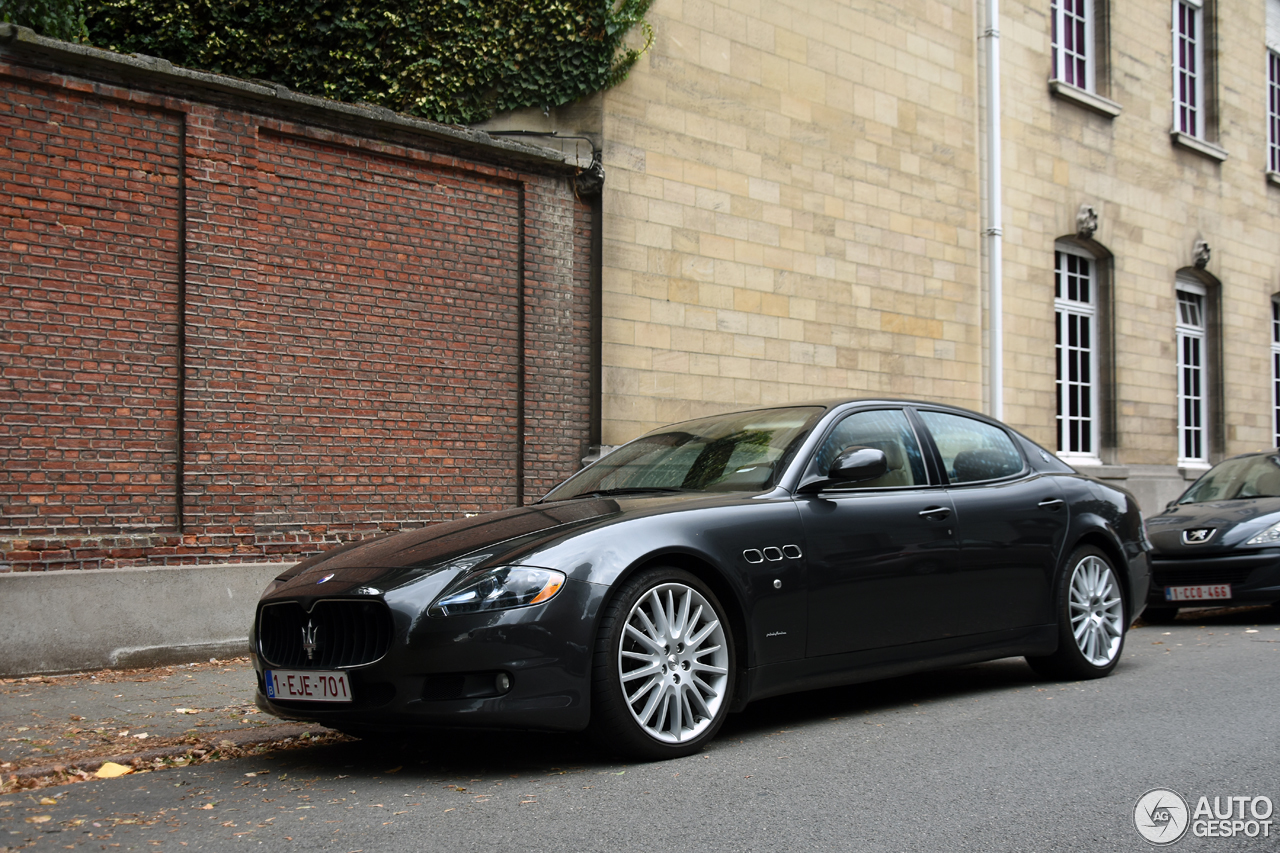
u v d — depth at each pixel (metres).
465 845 3.17
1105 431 15.85
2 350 6.62
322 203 8.03
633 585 4.14
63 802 3.84
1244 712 5.02
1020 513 5.70
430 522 8.50
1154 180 16.78
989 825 3.29
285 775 4.21
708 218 10.66
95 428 6.93
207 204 7.44
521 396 9.13
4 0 7.14
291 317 7.82
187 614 7.09
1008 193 14.24
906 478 5.35
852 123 12.16
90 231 6.98
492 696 3.84
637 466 5.50
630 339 9.95
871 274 12.28
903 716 5.09
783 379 11.24
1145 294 16.48
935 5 13.30
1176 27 17.95
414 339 8.49
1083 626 6.00
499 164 9.05
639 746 4.10
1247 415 18.61
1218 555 8.64
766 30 11.33
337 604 4.11
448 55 9.25
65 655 6.61
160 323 7.23
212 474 7.37
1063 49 15.70
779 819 3.38
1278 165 20.02
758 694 4.48
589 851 3.09
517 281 9.18
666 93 10.39
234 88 7.47
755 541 4.54
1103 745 4.36
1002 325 13.88
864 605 4.87
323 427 7.93
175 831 3.42
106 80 7.04
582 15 9.72
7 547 6.55
